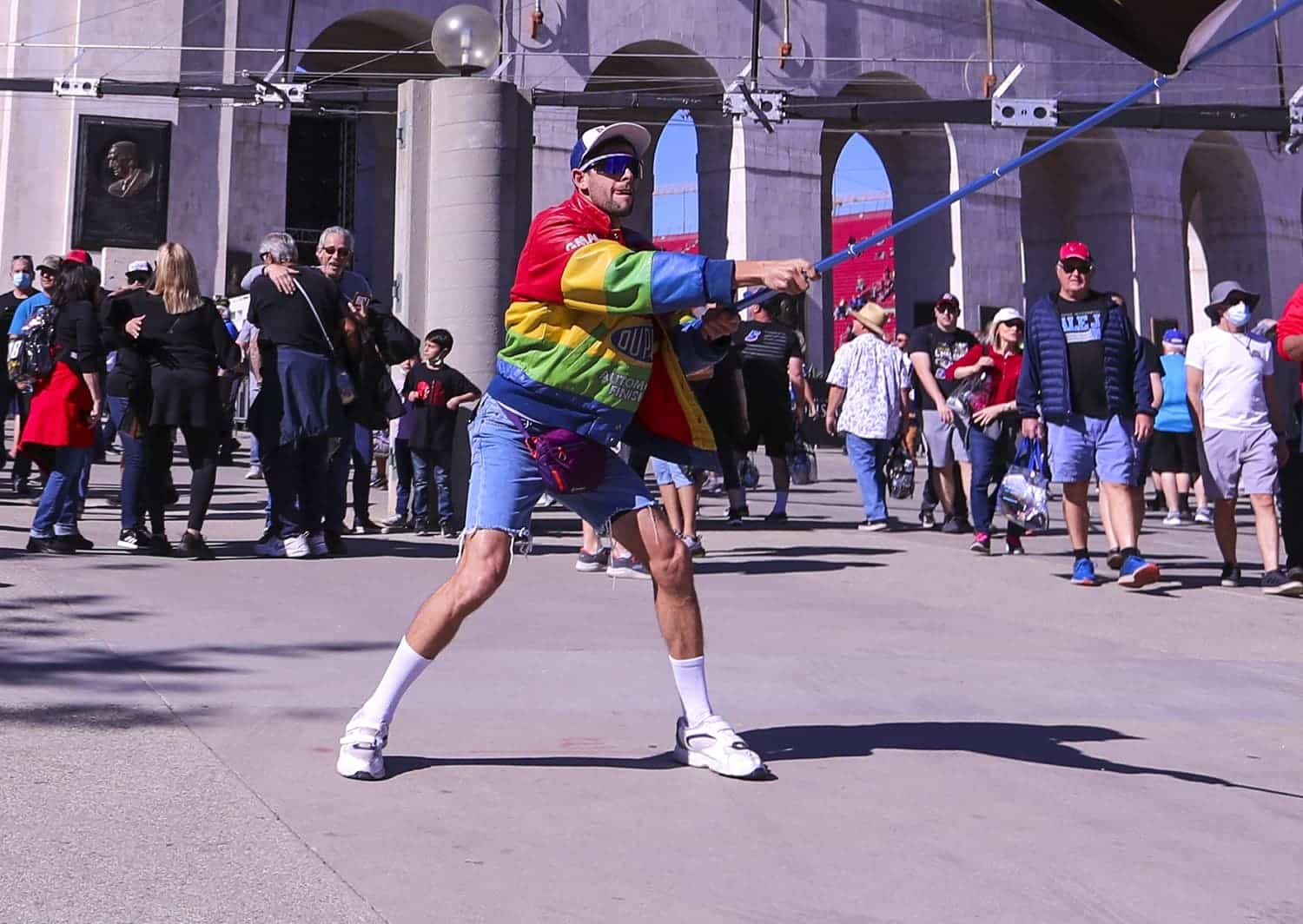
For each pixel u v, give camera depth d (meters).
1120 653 6.61
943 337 12.45
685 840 3.48
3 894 2.92
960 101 20.81
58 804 3.57
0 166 29.47
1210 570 10.36
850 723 4.90
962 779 4.14
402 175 11.54
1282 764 4.52
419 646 3.96
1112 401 8.81
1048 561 10.34
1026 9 37.28
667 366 4.11
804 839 3.52
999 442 10.70
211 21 30.53
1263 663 6.51
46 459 8.64
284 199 31.41
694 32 34.22
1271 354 9.18
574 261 3.81
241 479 16.03
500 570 4.00
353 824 3.51
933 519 13.34
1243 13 37.78
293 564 8.65
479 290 11.13
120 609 6.58
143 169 29.66
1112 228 40.12
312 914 2.87
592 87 37.69
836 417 12.59
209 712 4.64
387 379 10.33
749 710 5.04
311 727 4.51
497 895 3.03
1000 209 37.56
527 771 4.09
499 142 11.20
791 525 12.91
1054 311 8.96
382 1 32.03
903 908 3.04
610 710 4.92
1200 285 43.62
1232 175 42.56
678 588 4.14
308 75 26.06
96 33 29.61
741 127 34.41
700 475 13.01
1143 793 4.07
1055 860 3.41
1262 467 8.98
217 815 3.53
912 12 36.38
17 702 4.65
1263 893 3.21
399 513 11.30
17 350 8.51
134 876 3.06
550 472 3.99
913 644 6.59
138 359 8.66
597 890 3.09
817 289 35.19
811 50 35.31
